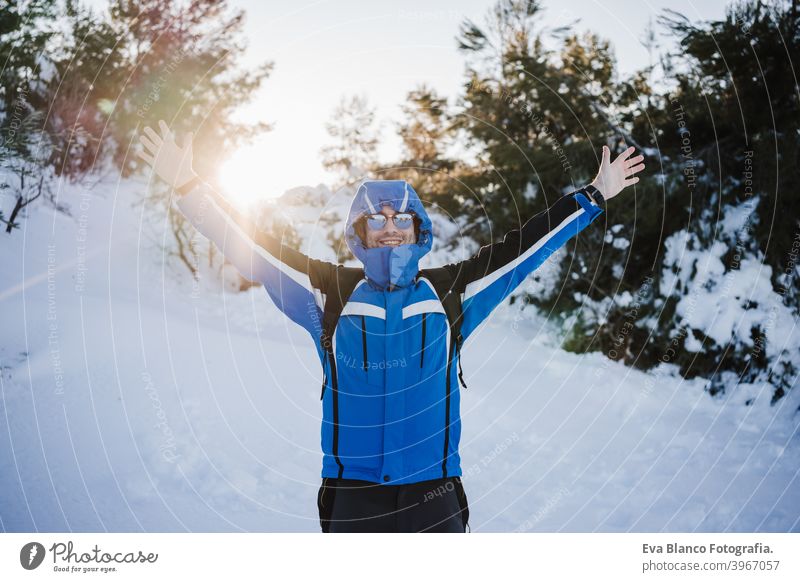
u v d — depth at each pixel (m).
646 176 8.46
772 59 8.00
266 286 2.42
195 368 6.05
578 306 8.97
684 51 8.38
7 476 4.23
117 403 5.28
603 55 8.89
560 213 2.58
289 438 5.27
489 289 2.47
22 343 5.95
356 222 2.54
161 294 8.80
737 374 7.57
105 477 4.37
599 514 4.30
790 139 7.88
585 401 6.72
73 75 9.23
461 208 9.77
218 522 3.99
